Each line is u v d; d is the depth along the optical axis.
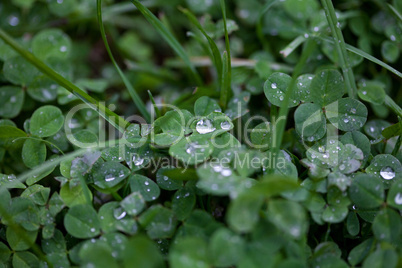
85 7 0.50
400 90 0.46
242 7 0.50
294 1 0.48
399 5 0.47
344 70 0.43
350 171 0.40
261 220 0.38
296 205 0.38
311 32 0.46
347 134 0.41
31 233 0.40
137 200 0.40
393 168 0.41
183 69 0.50
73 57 0.51
